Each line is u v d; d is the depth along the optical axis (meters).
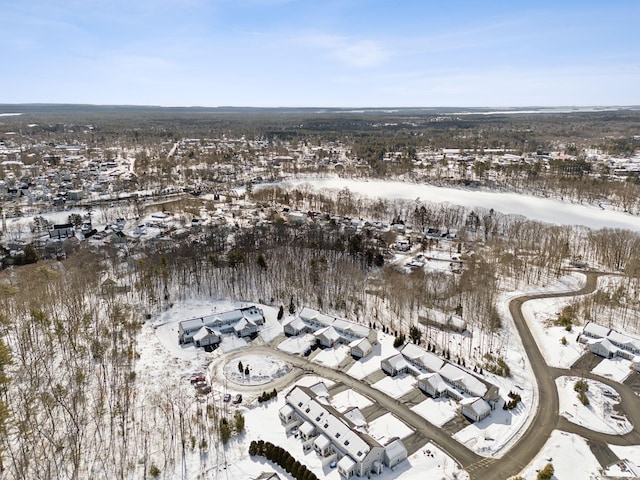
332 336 111.62
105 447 76.69
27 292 127.69
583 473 71.94
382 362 100.81
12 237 188.25
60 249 173.25
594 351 106.88
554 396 91.75
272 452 74.31
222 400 90.12
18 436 76.38
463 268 159.62
